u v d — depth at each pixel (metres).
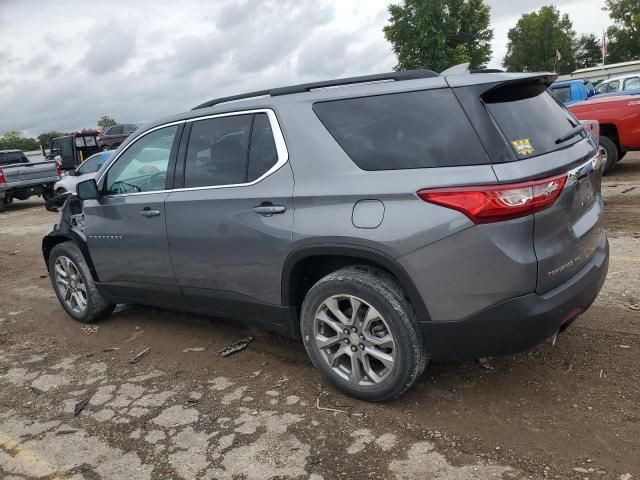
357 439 2.90
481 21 33.78
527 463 2.59
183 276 3.97
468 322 2.78
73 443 3.14
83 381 3.94
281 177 3.31
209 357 4.12
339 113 3.18
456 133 2.79
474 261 2.68
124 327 4.95
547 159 2.78
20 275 7.60
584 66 87.94
